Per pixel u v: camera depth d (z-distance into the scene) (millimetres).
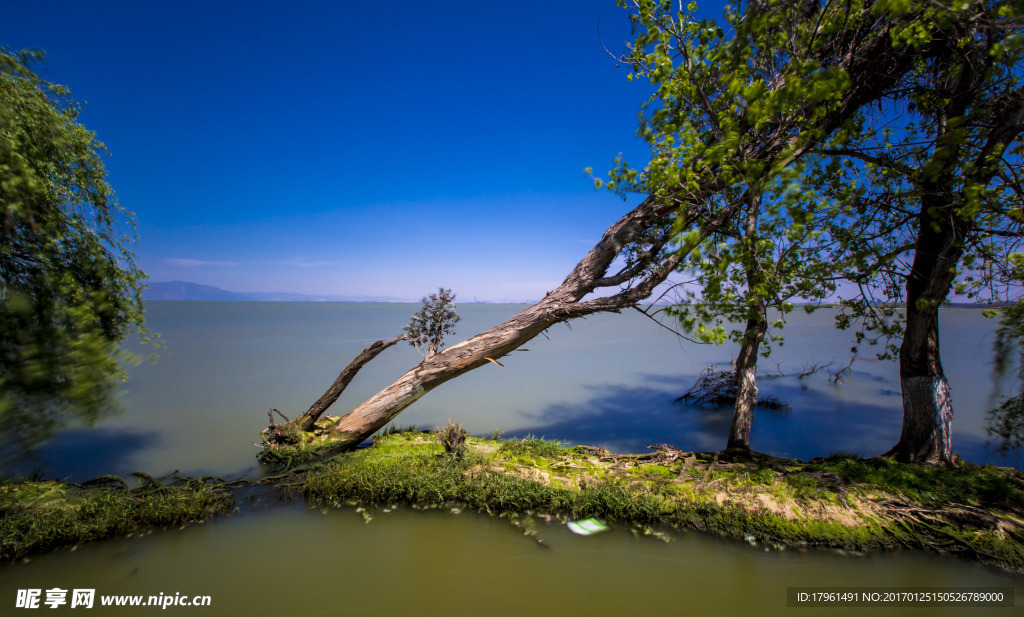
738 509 6836
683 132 7797
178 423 11812
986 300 7480
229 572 5691
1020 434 8211
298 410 13305
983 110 7109
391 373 19734
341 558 6039
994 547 5957
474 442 9867
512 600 5215
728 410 14211
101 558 5930
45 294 6539
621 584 5520
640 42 7945
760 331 8742
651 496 7188
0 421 5922
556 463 8562
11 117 6453
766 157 8211
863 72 8031
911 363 8281
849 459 8273
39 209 6910
